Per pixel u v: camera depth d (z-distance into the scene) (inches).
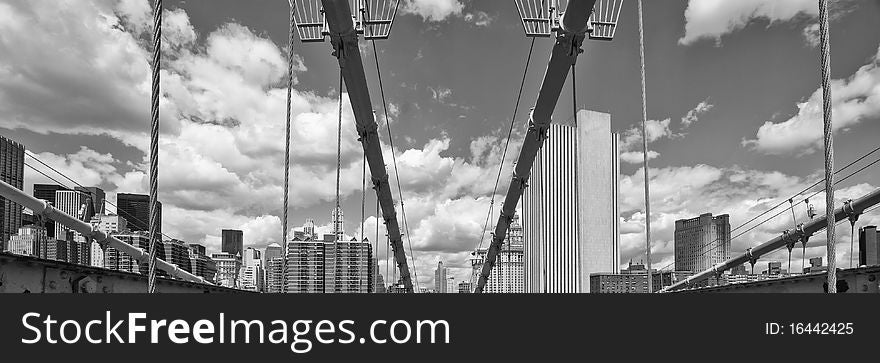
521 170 1610.5
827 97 430.6
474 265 5064.0
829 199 426.9
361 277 4074.8
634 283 4207.7
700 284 2687.0
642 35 827.4
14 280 627.2
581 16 833.5
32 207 1376.7
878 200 1309.1
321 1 819.4
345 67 936.9
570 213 7032.5
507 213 1967.3
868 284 789.2
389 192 1740.9
